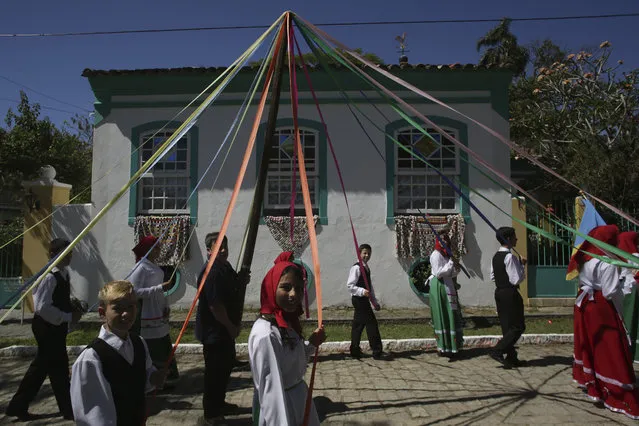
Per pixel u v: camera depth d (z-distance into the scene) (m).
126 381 2.66
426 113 9.62
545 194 11.45
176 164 9.91
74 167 16.06
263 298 2.85
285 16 3.42
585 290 4.82
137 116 9.89
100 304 2.76
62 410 4.47
